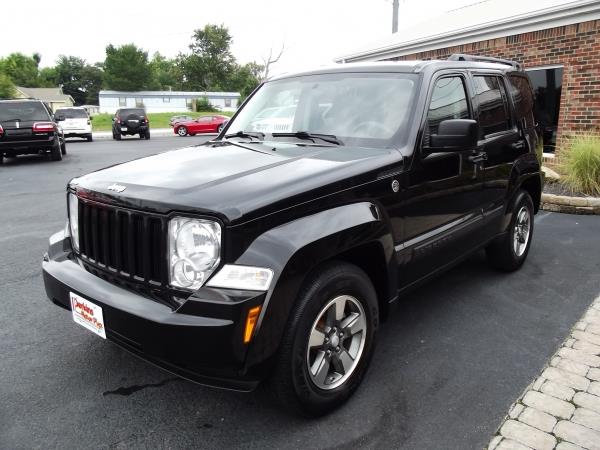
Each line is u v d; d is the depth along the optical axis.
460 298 4.29
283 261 2.28
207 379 2.32
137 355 2.47
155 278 2.44
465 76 3.88
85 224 2.78
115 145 23.52
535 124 5.18
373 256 2.92
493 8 15.17
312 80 3.92
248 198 2.34
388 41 16.47
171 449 2.45
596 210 7.32
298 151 3.16
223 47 88.44
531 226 5.02
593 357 3.28
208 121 34.38
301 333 2.41
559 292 4.42
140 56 87.75
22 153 14.93
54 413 2.72
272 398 2.54
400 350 3.41
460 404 2.81
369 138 3.28
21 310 4.06
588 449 2.43
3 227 6.86
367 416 2.70
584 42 9.66
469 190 3.80
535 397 2.85
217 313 2.19
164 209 2.35
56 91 86.75
